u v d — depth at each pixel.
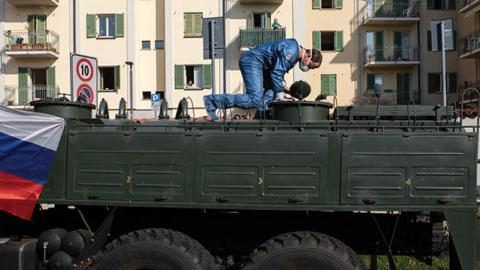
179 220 5.26
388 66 31.06
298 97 5.23
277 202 4.61
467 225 4.44
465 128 4.73
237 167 4.66
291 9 28.55
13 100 28.86
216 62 28.22
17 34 28.94
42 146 4.85
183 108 5.77
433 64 31.09
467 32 30.89
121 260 4.61
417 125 4.72
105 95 28.75
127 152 4.78
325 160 4.59
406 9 30.83
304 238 4.58
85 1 28.73
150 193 4.74
